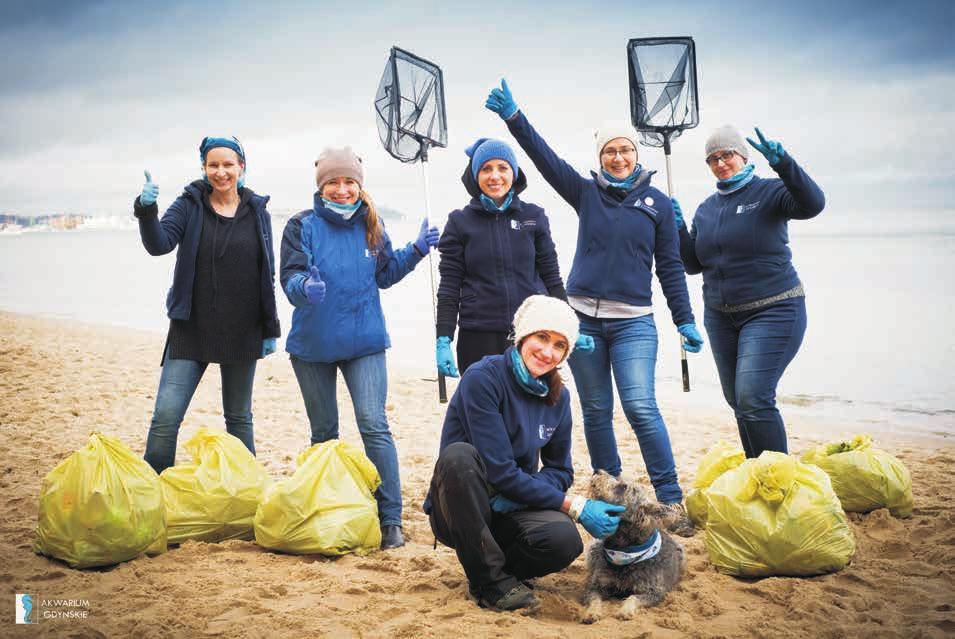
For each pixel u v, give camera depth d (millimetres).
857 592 3836
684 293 5316
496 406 3744
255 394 9820
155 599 3693
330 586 3906
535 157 5246
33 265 46406
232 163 4820
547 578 4227
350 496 4477
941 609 3582
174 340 4785
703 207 5496
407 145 5562
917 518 4891
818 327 17141
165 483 4582
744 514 4133
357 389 4809
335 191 4773
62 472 4172
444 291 4930
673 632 3479
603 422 5234
